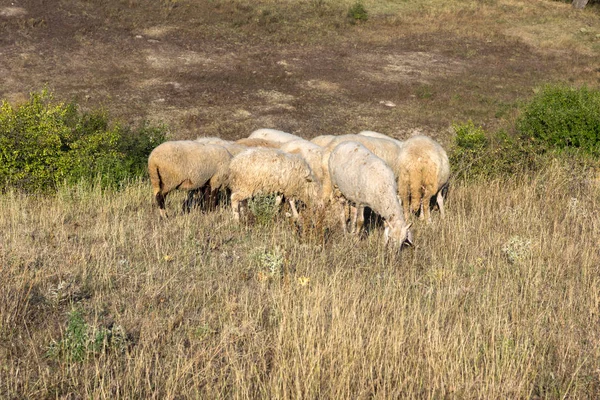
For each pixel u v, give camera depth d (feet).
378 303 31.78
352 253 40.83
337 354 26.68
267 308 32.24
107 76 120.47
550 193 54.44
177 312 31.45
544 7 194.90
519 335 28.86
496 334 29.01
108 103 107.65
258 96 118.01
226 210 51.52
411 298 33.37
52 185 61.72
